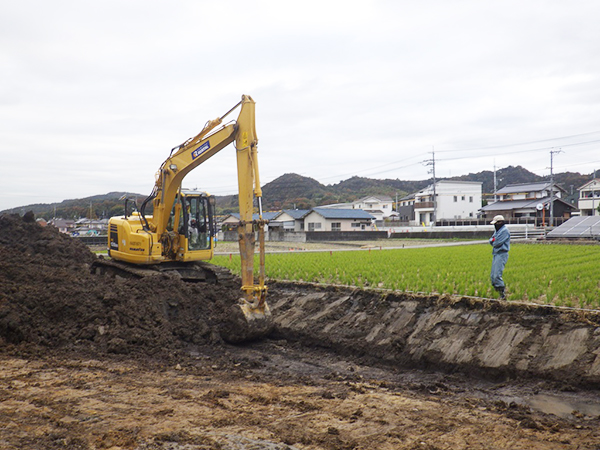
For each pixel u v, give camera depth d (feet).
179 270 52.75
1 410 26.25
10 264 50.75
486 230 170.71
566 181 343.26
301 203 315.99
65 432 23.56
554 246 106.11
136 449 21.81
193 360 39.09
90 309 42.93
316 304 49.39
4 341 39.22
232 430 24.22
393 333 40.65
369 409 27.58
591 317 33.55
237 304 43.75
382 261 71.00
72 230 238.48
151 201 54.13
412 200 299.79
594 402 28.25
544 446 22.61
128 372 34.45
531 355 32.94
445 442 23.13
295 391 31.04
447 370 35.32
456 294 42.70
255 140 41.37
